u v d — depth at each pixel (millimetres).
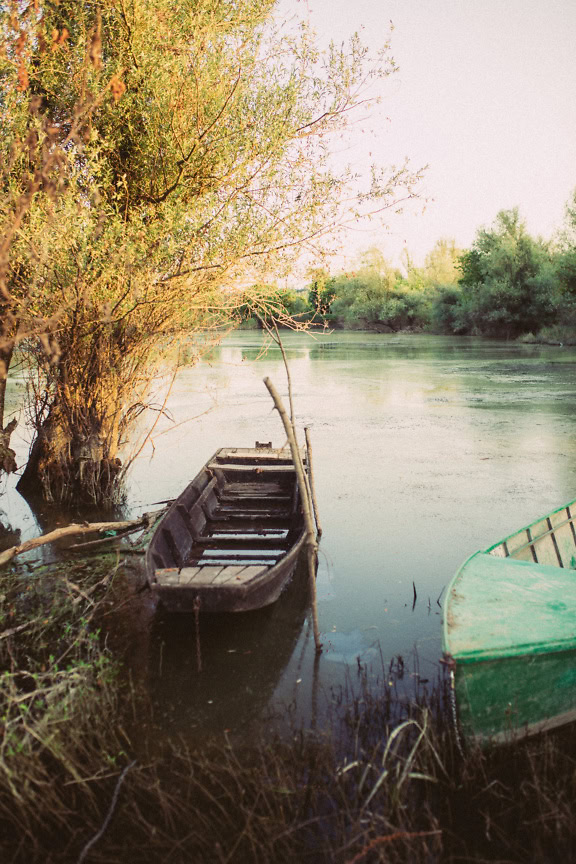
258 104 8852
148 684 4656
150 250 8250
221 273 8750
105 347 8875
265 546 6605
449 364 26531
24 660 5000
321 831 3238
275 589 5492
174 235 8406
